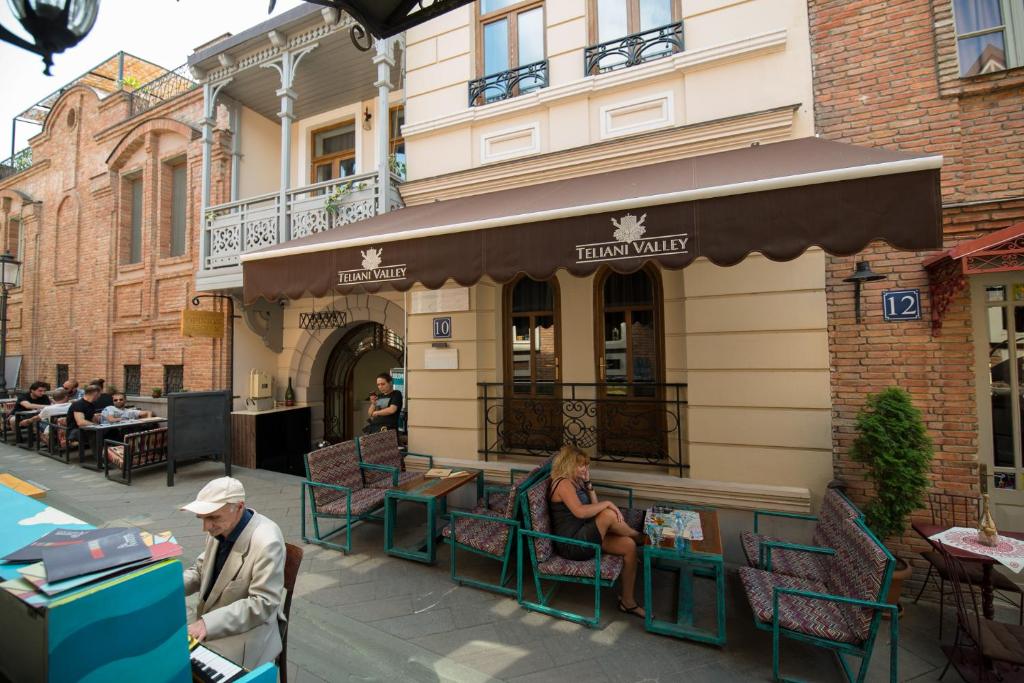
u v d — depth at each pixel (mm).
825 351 4559
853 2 4727
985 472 3711
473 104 6441
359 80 8555
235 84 8828
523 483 4324
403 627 3637
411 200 6750
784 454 4652
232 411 8859
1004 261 3492
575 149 5656
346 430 9945
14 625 1470
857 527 3258
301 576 4445
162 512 6047
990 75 4227
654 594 4180
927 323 4297
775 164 3645
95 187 12531
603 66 5816
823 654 3330
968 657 3234
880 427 3869
